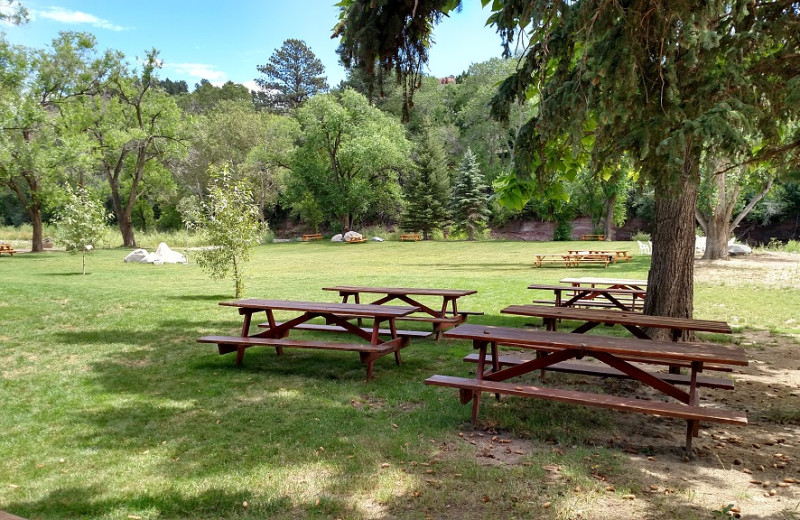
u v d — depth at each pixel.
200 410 5.20
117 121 44.03
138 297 13.24
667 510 3.29
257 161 58.25
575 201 50.94
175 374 6.54
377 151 51.22
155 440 4.45
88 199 23.69
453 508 3.31
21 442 4.43
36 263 28.38
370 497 3.44
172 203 64.94
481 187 52.81
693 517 3.22
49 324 9.68
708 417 3.89
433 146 54.50
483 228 54.69
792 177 4.26
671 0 3.51
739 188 24.64
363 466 3.89
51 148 34.50
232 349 7.36
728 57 3.67
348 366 6.97
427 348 8.10
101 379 6.31
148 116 45.16
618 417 5.10
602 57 3.66
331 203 55.62
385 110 64.56
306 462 3.97
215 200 14.31
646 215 57.16
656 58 3.77
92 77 41.12
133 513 3.26
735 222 26.19
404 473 3.78
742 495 3.52
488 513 3.24
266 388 5.93
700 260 25.58
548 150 5.16
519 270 24.44
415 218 54.03
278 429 4.66
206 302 12.98
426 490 3.51
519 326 10.04
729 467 4.00
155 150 46.38
